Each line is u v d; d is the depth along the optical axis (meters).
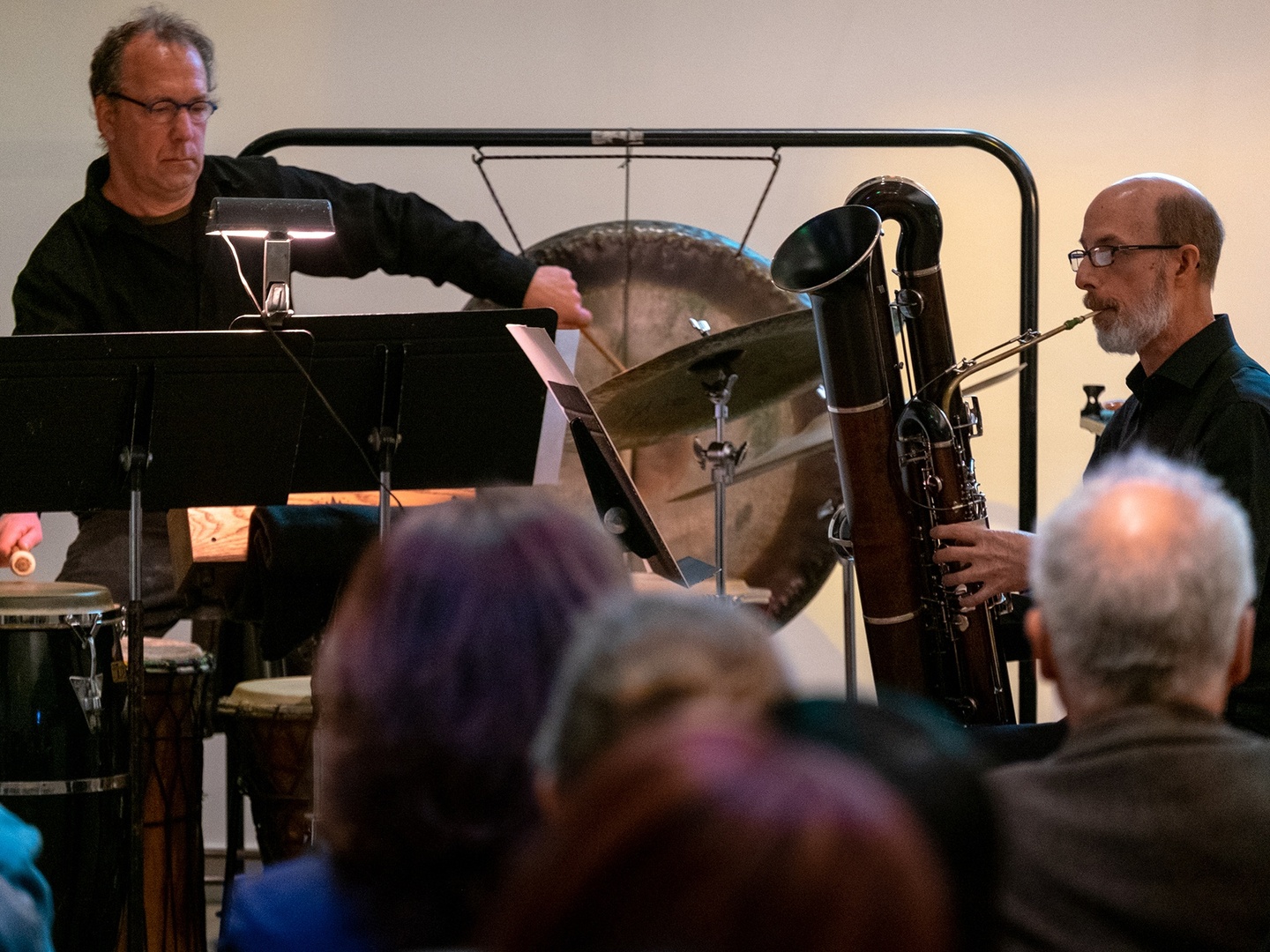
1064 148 7.50
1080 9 7.47
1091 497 2.42
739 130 6.36
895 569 4.78
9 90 7.45
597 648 1.27
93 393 4.23
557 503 1.87
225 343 4.29
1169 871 2.19
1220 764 2.21
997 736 4.14
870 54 7.50
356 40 7.49
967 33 7.48
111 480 4.39
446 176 7.55
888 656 4.85
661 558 4.64
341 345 4.47
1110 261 4.75
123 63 5.73
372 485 4.77
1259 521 4.27
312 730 4.86
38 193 7.47
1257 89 7.45
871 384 4.66
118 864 4.40
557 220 7.55
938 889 0.89
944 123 7.51
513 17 7.50
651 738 0.97
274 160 6.19
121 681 4.36
